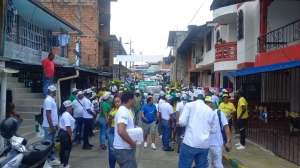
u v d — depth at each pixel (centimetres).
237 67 1650
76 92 1226
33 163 545
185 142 583
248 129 1347
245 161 877
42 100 1257
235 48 1714
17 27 1442
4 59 823
